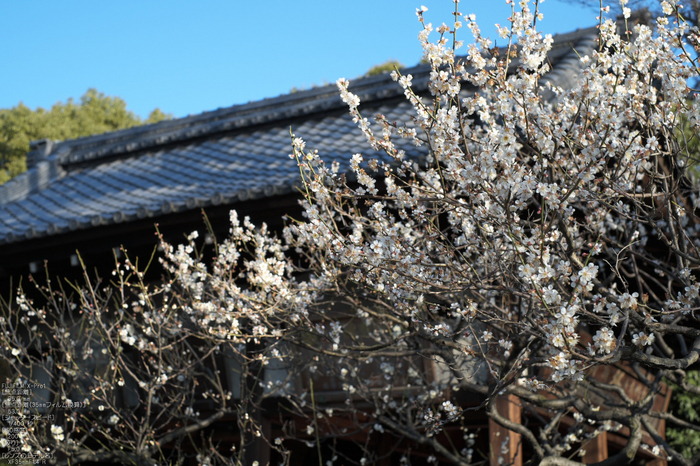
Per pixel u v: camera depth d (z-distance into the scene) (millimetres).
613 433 7184
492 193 2920
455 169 2961
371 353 4098
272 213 5539
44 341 6648
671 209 3539
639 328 3242
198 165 8078
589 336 5281
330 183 3611
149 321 5027
